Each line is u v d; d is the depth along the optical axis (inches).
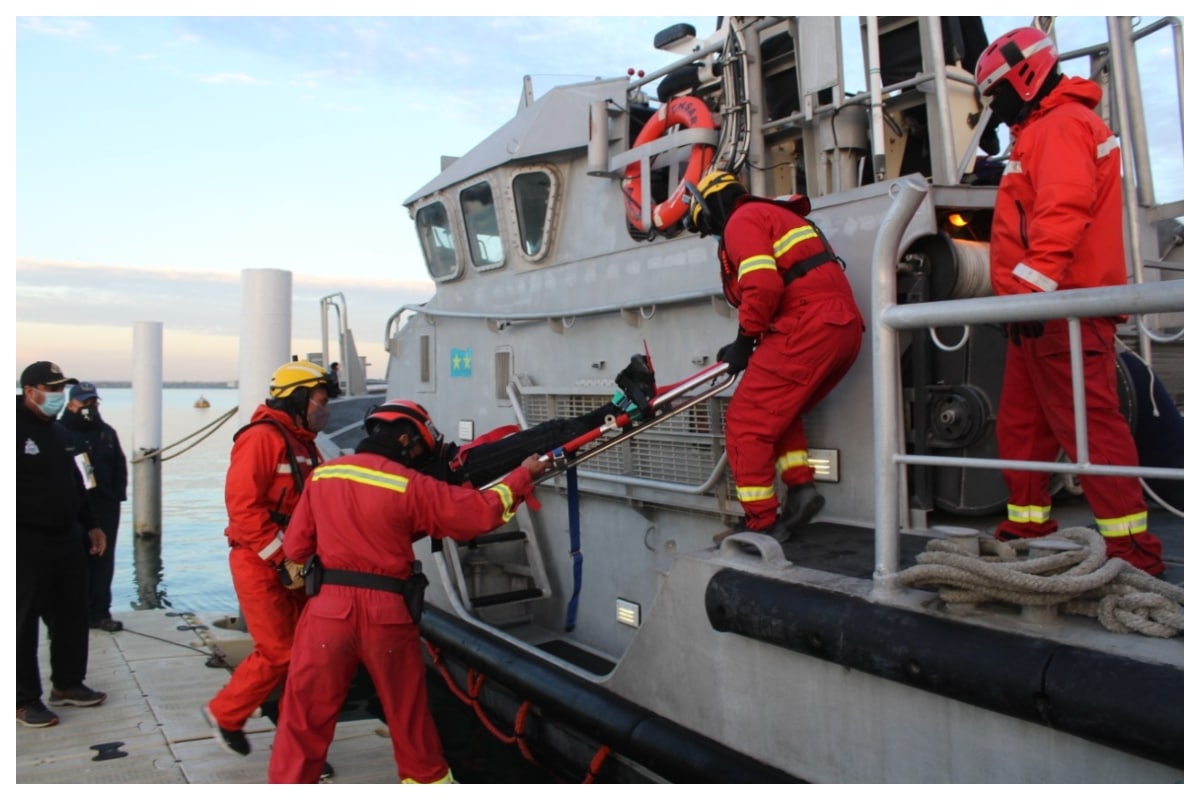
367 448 123.6
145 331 478.3
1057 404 108.4
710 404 158.7
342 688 118.3
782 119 169.0
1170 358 184.4
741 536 129.3
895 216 103.7
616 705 144.1
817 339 129.2
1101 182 108.2
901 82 153.9
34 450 157.8
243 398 270.7
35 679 162.2
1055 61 110.1
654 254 176.7
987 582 95.0
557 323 197.6
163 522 533.3
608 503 187.6
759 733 120.0
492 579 206.5
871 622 103.1
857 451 145.6
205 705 174.7
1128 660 84.5
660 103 195.0
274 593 140.5
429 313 235.8
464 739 190.2
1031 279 103.3
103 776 140.8
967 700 94.0
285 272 273.3
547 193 199.8
